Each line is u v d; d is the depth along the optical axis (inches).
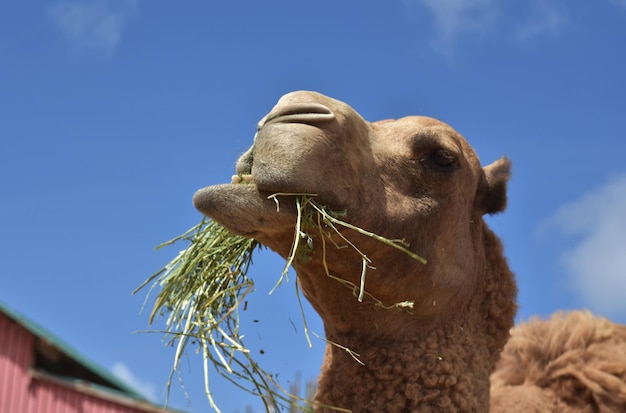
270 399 204.8
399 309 223.0
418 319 225.8
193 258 225.3
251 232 196.7
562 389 269.9
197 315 218.4
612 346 274.1
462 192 235.3
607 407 263.1
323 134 198.7
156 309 224.2
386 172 219.5
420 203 221.9
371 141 220.4
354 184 206.7
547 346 278.2
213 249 225.6
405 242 218.4
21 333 621.3
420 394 221.6
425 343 225.1
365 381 223.1
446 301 228.7
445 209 227.3
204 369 204.2
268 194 192.7
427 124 231.5
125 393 631.8
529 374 277.0
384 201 214.4
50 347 625.9
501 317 245.1
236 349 206.8
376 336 223.8
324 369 234.2
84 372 633.6
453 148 229.1
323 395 227.6
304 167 192.9
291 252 205.8
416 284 221.8
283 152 192.7
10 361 615.2
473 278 239.5
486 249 249.8
